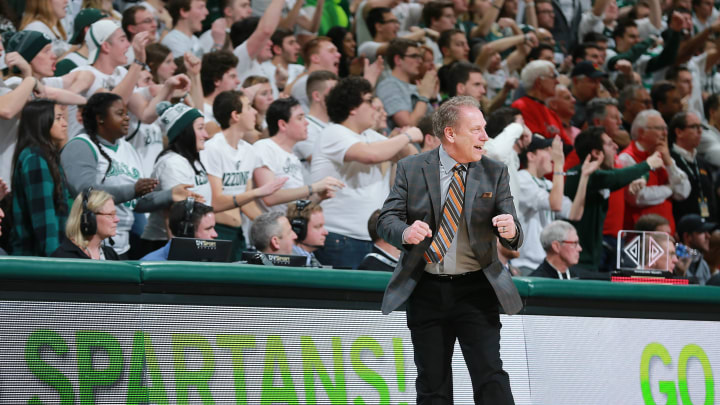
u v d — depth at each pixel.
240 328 7.04
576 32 20.31
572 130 15.65
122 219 10.27
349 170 11.56
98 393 6.56
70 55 11.55
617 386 8.26
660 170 14.98
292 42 14.58
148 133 11.54
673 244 11.01
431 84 14.77
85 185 9.70
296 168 11.75
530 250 12.29
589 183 13.17
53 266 6.43
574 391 8.10
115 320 6.65
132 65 11.10
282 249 9.43
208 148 10.88
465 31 18.09
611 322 8.32
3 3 11.84
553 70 14.88
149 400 6.70
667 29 19.95
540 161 12.56
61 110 9.73
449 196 6.25
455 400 7.78
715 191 17.28
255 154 11.41
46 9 11.80
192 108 10.52
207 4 14.98
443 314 6.34
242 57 13.74
